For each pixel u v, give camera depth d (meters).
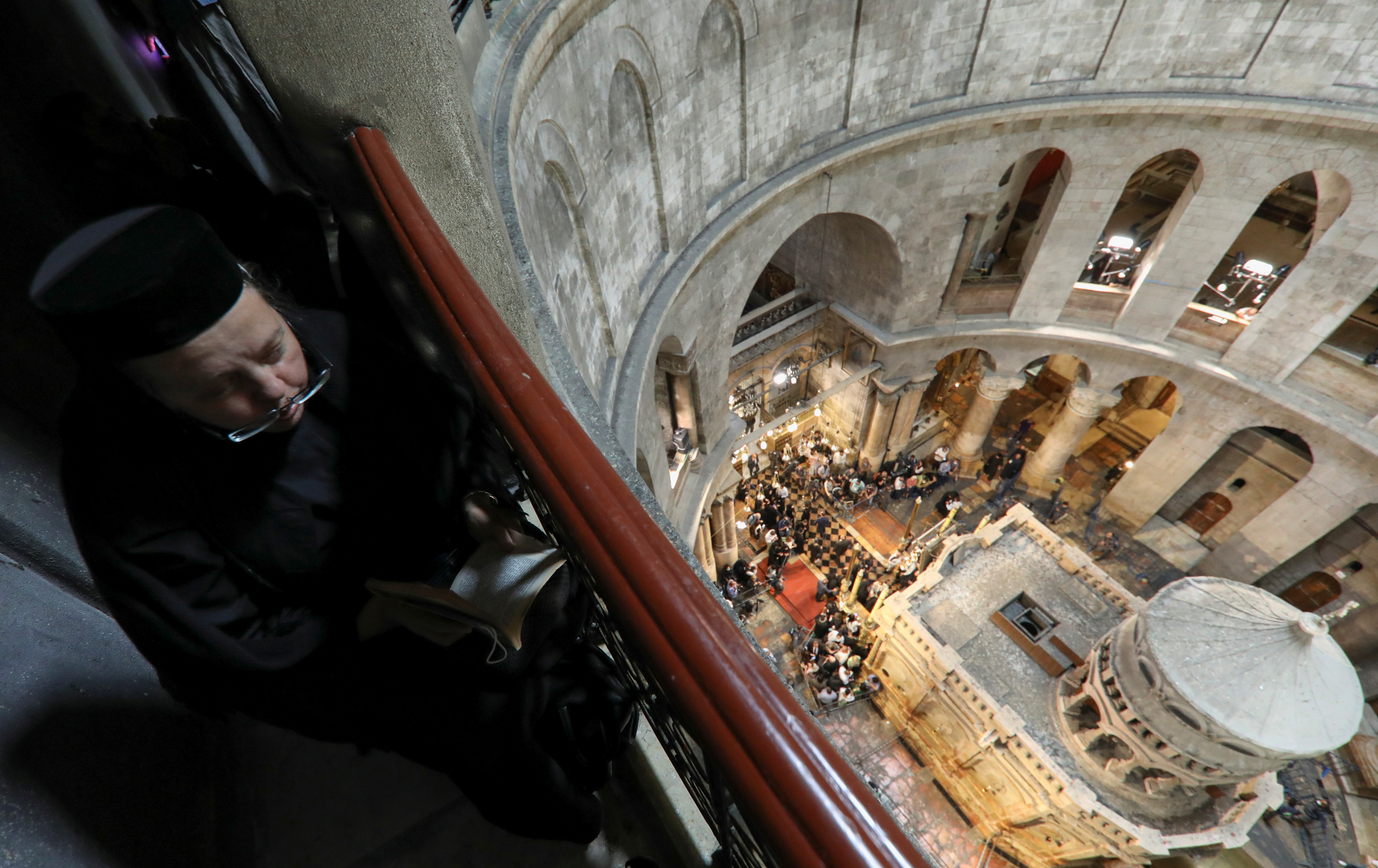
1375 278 15.32
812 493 24.52
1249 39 14.12
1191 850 13.34
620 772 2.24
